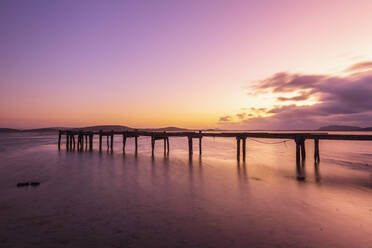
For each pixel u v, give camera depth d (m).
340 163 20.78
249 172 15.66
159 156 24.50
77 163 18.80
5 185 11.35
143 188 11.02
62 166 17.20
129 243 5.73
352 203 9.20
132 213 7.76
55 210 7.98
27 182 11.79
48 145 40.66
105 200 9.12
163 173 14.80
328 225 6.97
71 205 8.51
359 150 37.72
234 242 5.82
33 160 20.42
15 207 8.24
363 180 13.52
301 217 7.59
